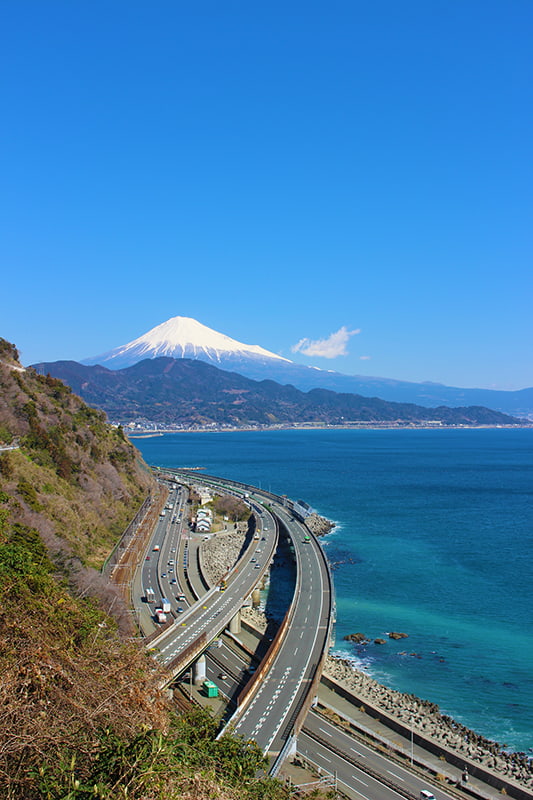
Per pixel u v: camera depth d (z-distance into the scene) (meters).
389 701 76.25
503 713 75.75
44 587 52.56
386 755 61.69
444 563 143.50
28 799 23.12
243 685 74.88
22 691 28.92
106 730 27.19
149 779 22.86
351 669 86.12
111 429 198.38
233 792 28.38
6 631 35.81
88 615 54.84
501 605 114.62
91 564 101.69
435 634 101.00
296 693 69.19
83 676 33.75
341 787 54.91
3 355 161.50
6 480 102.81
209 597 100.44
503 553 153.12
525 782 59.53
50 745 25.56
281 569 140.38
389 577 131.88
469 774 60.91
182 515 180.12
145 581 110.69
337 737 64.38
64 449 135.88
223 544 150.50
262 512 197.12
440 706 77.31
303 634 89.00
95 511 129.38
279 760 54.97
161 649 74.62
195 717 47.09
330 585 116.38
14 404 134.50
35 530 85.44
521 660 91.00
